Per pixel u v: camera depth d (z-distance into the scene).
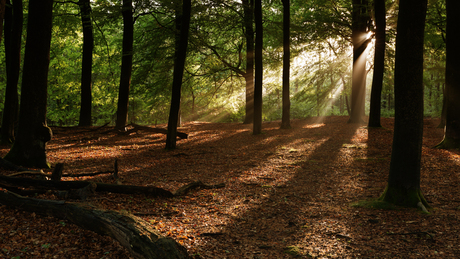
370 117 17.62
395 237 5.21
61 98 29.11
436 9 19.09
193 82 26.39
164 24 20.39
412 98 6.59
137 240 4.08
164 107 28.42
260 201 7.50
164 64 21.38
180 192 7.67
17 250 4.25
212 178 9.65
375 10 16.58
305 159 12.27
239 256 4.62
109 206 6.30
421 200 6.64
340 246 4.95
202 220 6.12
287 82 20.08
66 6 21.52
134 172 10.25
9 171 8.01
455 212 6.29
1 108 28.05
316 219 6.22
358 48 20.69
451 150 12.22
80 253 4.37
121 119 19.47
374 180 9.16
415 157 6.66
